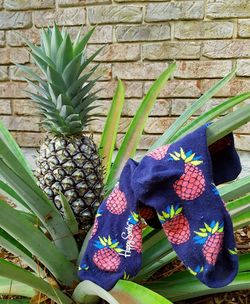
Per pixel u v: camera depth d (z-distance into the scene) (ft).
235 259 2.67
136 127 4.74
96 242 3.11
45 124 3.59
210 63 7.49
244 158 7.81
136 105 8.00
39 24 7.89
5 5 7.93
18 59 8.20
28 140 8.70
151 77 7.79
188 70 7.63
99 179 3.68
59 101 3.30
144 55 7.70
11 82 8.41
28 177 3.01
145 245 3.39
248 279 3.19
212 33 7.32
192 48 7.48
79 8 7.65
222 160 3.10
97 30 7.72
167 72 4.87
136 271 2.97
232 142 3.02
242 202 3.47
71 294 3.49
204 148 2.69
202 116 4.26
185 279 3.56
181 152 2.72
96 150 3.72
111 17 7.59
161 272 4.24
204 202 2.63
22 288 3.56
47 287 3.16
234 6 7.09
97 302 3.49
